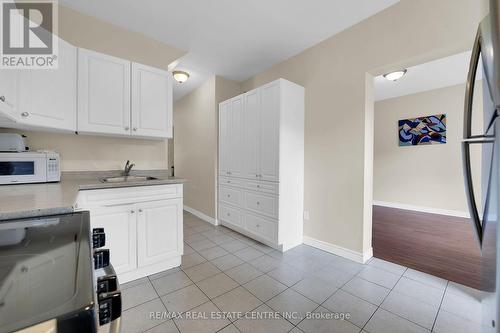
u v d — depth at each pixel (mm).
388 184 4750
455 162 3912
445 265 2107
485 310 785
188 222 3605
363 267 2072
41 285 414
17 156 1553
